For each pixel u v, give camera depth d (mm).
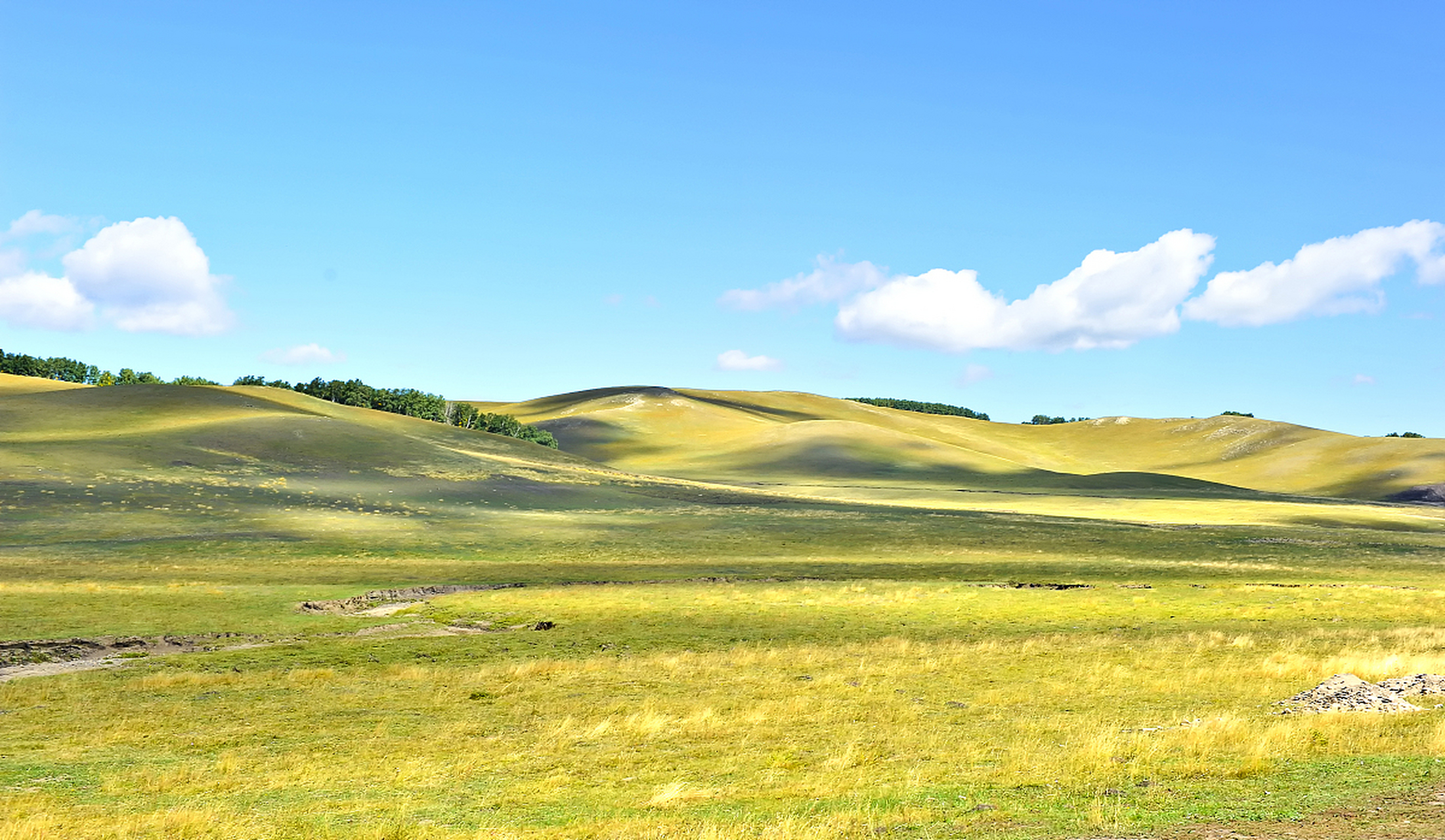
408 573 72125
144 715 28078
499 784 19375
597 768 20609
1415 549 94438
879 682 31391
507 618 51156
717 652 39500
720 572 75250
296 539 84750
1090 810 14844
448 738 24406
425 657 39438
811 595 59469
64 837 15633
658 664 36250
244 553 77750
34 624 44406
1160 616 49750
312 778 20172
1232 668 32062
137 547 77250
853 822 15039
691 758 21375
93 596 53062
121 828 15977
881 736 23125
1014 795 16500
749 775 19469
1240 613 50281
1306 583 69438
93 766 21688
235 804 18016
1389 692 25000
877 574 74750
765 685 31453
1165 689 28750
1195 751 19234
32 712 28688
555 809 17062
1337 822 13570
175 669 36750
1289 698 26375
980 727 24000
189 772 20953
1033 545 96312
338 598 57750
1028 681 31172
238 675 34844
